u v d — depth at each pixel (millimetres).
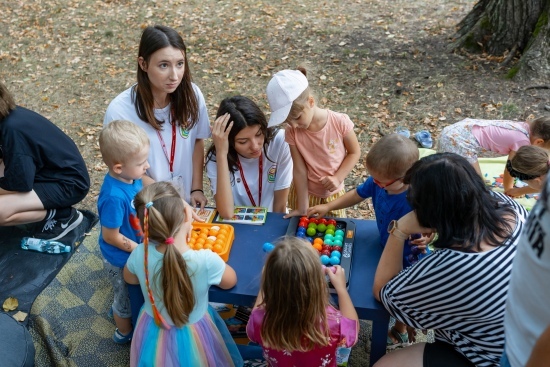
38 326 3375
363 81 6699
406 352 2508
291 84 3119
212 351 2617
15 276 3709
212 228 2949
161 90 3260
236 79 7035
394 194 2703
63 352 3238
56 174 3922
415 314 2340
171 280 2408
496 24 6902
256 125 3125
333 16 8758
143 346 2625
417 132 5555
